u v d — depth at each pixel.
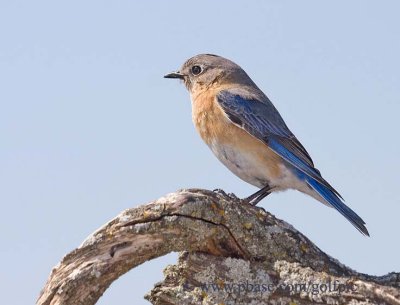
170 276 11.91
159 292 11.79
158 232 11.95
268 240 12.33
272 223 12.51
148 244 12.03
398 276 12.32
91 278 11.88
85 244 11.93
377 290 11.05
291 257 12.38
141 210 11.99
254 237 12.27
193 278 11.88
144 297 11.91
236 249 12.22
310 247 12.55
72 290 11.91
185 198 12.02
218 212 12.09
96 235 11.97
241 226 12.22
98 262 11.87
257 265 12.02
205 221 12.04
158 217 11.92
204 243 12.09
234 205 12.37
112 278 12.07
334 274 12.29
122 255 11.95
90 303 12.14
